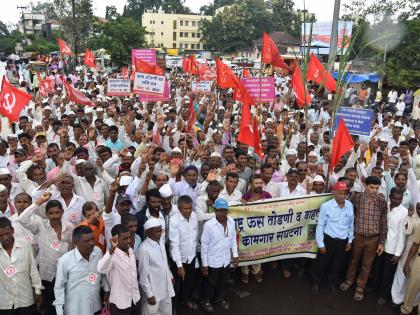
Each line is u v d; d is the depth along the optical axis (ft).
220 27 223.10
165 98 30.35
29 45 168.96
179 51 251.80
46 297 17.24
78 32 121.90
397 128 37.70
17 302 15.35
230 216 20.80
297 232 22.41
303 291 21.93
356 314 20.25
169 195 18.38
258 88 28.43
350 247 21.42
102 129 31.24
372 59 81.97
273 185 23.62
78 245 15.34
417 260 19.12
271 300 20.95
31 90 76.64
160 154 24.54
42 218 17.33
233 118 44.60
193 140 31.58
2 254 15.10
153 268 16.70
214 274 19.22
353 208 21.38
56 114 42.86
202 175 23.40
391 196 20.53
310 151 30.37
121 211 17.98
